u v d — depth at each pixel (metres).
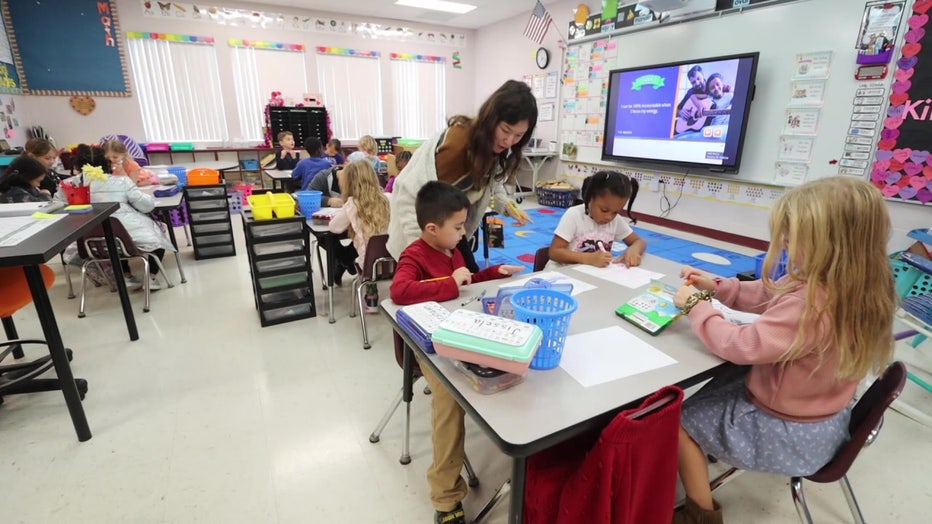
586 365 0.97
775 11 3.80
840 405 1.03
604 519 0.80
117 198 2.94
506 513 1.41
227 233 3.98
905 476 1.57
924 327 1.82
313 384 2.10
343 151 7.22
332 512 1.42
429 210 1.37
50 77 5.47
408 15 6.87
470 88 8.08
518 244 4.42
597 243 1.95
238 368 2.22
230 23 6.19
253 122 6.64
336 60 6.93
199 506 1.43
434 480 1.31
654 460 0.85
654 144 4.91
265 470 1.58
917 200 3.21
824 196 0.90
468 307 1.21
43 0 5.27
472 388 0.87
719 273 3.60
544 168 6.68
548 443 0.75
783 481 1.56
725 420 1.12
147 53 5.88
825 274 0.90
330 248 2.64
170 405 1.93
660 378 0.93
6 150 4.36
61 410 1.90
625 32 5.07
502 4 6.23
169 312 2.86
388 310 1.22
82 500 1.45
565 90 6.08
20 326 2.66
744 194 4.31
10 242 1.60
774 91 3.92
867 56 3.33
